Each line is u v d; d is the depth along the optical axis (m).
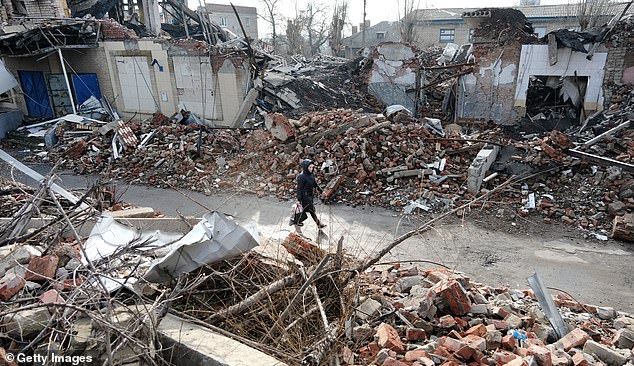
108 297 3.68
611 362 4.26
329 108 18.47
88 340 3.61
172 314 4.36
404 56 19.73
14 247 4.78
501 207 10.73
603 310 5.97
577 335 4.63
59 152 15.76
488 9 16.25
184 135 14.91
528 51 16.16
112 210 7.99
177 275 4.66
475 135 14.04
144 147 14.67
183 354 3.84
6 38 16.47
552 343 4.72
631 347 4.80
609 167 11.00
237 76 16.45
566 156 11.63
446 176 11.74
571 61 15.72
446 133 13.77
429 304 4.88
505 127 16.69
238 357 3.69
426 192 11.29
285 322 4.53
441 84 20.97
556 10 35.28
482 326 4.57
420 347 4.20
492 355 4.13
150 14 22.75
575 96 16.55
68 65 19.70
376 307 5.04
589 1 22.30
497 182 11.62
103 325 3.51
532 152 11.97
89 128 16.75
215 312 4.61
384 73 20.31
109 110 19.48
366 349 4.26
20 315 3.63
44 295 3.81
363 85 21.48
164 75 17.94
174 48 17.19
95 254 5.01
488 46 16.75
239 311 4.58
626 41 14.88
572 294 7.43
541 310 5.39
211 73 16.81
